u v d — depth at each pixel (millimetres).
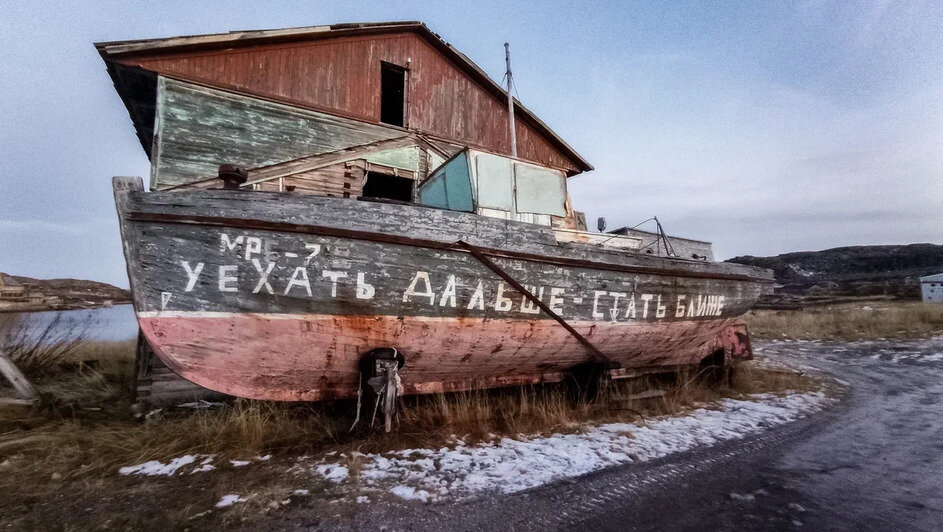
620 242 6039
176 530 2311
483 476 3111
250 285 3391
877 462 3537
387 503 2656
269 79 7062
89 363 6297
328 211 3568
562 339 4855
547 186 5727
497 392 5504
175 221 3197
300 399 4145
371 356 3928
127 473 3066
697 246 8297
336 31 7633
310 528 2354
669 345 6160
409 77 8602
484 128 9484
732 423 4742
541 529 2395
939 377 7871
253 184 6684
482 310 4203
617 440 4039
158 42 6137
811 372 8352
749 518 2549
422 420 4277
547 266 4523
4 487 2793
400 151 8172
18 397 4266
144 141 9328
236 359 3633
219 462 3266
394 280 3779
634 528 2420
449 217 4031
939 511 2645
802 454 3742
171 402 4535
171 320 3289
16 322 7148
